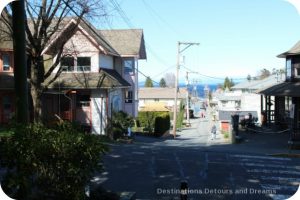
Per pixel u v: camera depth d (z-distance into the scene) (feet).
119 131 103.40
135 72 131.44
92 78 102.42
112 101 108.17
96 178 49.26
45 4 70.64
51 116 100.83
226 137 133.28
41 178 27.25
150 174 52.21
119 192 41.63
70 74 103.71
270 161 64.39
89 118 103.24
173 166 57.93
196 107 423.64
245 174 53.52
